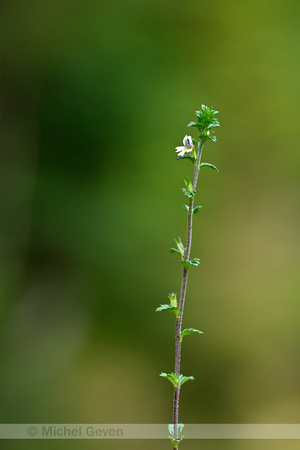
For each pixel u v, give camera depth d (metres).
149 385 1.74
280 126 2.11
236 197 2.07
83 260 2.00
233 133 2.10
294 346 1.82
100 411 1.61
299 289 1.91
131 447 1.46
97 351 1.83
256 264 1.98
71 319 1.89
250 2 2.12
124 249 1.99
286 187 2.08
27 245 2.01
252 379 1.75
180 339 0.68
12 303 1.87
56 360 1.75
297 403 1.68
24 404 1.57
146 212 2.03
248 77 2.12
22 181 2.08
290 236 2.02
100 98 2.12
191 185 0.68
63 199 2.08
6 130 2.11
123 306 1.91
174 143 2.09
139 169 2.09
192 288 1.93
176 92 2.11
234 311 1.89
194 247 1.99
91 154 2.12
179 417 1.65
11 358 1.72
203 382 1.76
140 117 2.11
